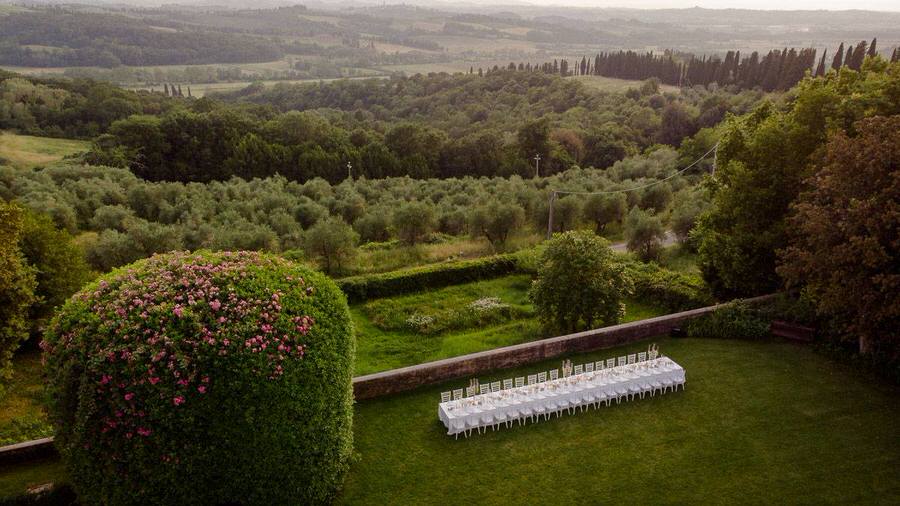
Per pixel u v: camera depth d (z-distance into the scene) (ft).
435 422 48.06
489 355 55.57
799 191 66.80
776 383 53.21
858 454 43.78
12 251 56.59
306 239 105.19
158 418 32.45
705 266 76.43
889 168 49.75
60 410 33.50
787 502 39.27
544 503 39.40
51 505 38.88
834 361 56.54
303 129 261.24
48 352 34.76
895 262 48.44
